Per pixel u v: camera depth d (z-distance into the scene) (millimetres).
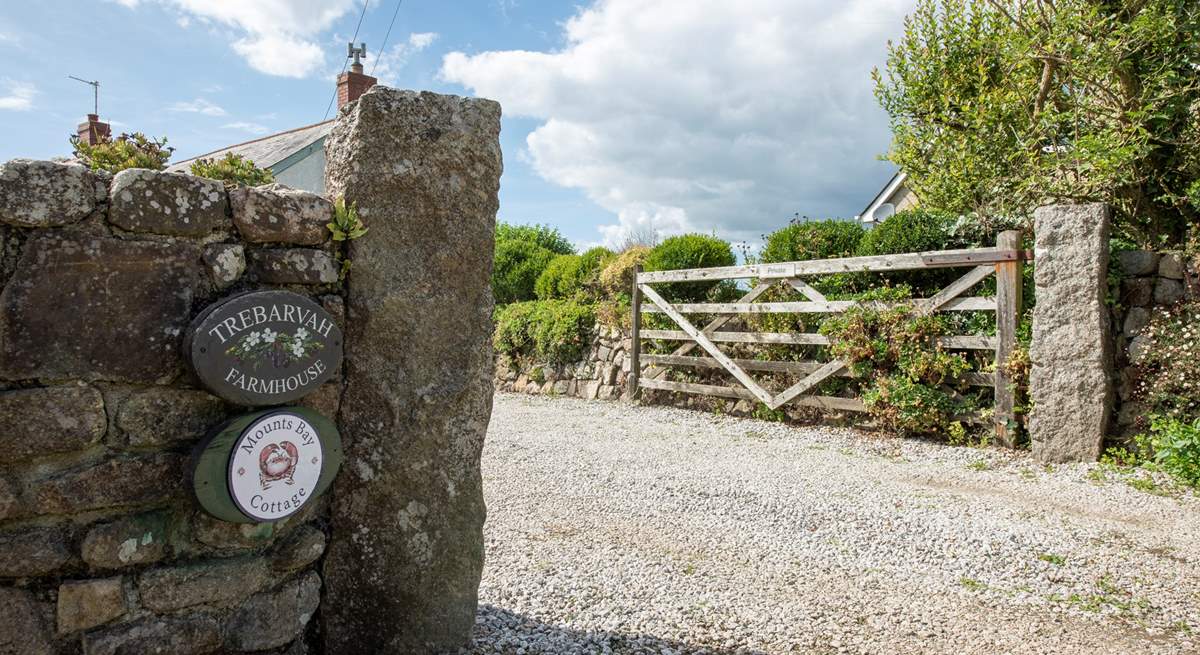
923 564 3928
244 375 2086
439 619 2617
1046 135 7617
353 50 14297
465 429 2643
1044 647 2938
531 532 4383
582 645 2846
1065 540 4238
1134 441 5938
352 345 2447
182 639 2092
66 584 1902
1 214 1740
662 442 7336
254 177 3889
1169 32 6422
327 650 2453
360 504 2467
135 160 3523
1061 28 6809
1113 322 6180
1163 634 3064
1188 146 6863
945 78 8383
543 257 15422
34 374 1811
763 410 8523
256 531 2229
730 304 8742
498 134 2697
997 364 6559
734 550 4121
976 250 6703
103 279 1914
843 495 5254
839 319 7719
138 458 2000
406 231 2506
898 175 15469
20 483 1819
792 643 2936
